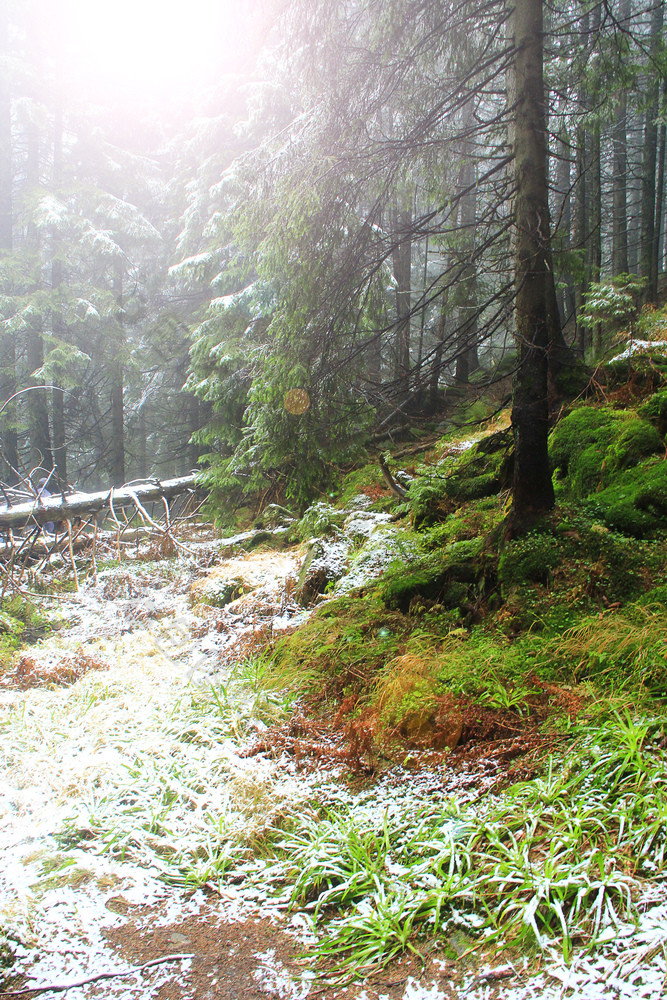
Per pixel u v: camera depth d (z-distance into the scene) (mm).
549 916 2125
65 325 16797
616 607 4051
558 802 2607
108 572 7691
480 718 3289
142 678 4770
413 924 2273
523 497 5008
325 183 5090
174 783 3287
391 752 3311
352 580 5961
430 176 6262
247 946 2277
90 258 17750
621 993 1782
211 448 16844
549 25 6559
